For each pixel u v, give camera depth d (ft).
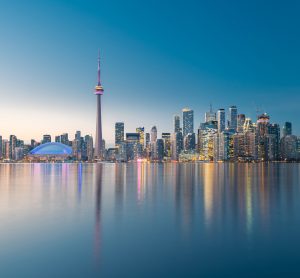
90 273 84.53
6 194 264.72
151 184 368.27
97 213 171.73
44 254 99.45
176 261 93.40
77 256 97.55
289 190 290.56
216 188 313.94
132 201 220.43
